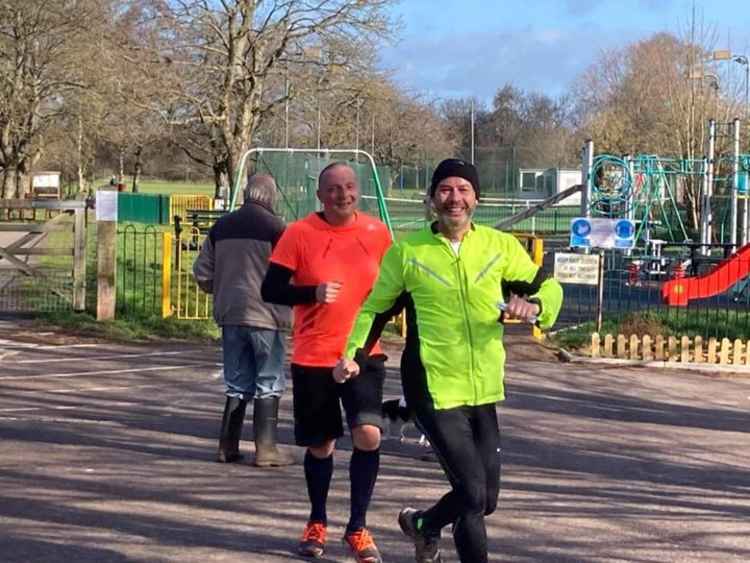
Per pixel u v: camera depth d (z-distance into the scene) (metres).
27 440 8.41
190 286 17.08
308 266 5.80
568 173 44.25
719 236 29.03
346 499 6.91
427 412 4.84
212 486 7.14
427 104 51.12
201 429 8.97
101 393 10.48
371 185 23.88
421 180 47.41
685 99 34.12
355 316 5.59
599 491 7.29
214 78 30.56
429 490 7.13
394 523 6.39
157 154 55.75
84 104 38.59
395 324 14.45
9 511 6.49
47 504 6.65
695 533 6.35
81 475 7.36
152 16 30.11
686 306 15.52
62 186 59.59
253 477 7.39
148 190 66.00
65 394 10.41
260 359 7.59
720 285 14.48
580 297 18.05
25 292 15.20
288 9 30.31
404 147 48.50
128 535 6.07
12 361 12.23
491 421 4.94
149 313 14.94
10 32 37.34
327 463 5.82
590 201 23.84
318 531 5.77
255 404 7.70
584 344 13.76
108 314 14.69
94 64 35.56
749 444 8.96
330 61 30.77
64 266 17.16
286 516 6.48
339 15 30.48
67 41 37.12
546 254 22.33
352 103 32.59
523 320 4.90
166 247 14.91
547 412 10.09
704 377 12.45
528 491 7.23
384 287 5.00
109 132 40.44
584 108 54.31
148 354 12.86
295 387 5.80
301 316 5.80
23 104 38.38
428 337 4.87
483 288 4.86
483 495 4.81
